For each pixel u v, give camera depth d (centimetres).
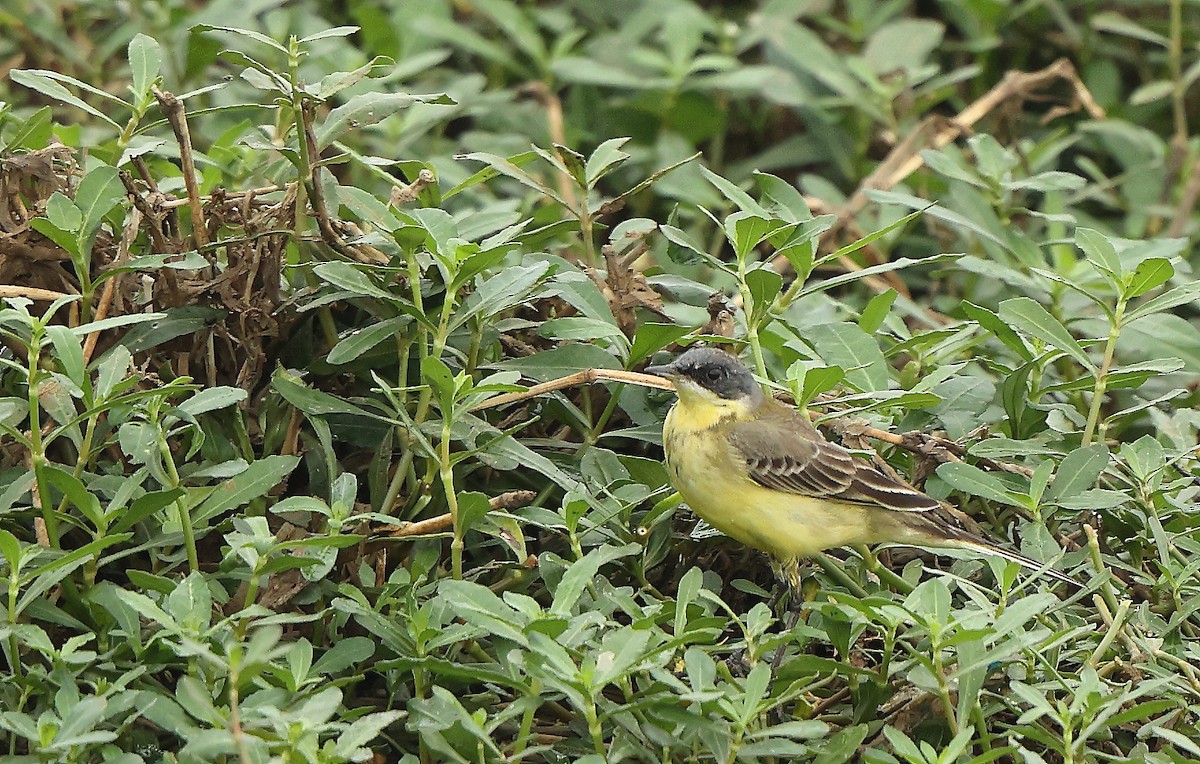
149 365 1123
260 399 1127
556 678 848
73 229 1041
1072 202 1791
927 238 1753
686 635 850
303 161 1106
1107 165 1970
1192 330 1332
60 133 1343
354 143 1686
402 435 1080
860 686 1009
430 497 1079
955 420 1246
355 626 1041
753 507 1110
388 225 1109
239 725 796
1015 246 1477
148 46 1176
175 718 830
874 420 1232
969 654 926
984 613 943
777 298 1270
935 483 1192
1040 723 1010
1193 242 1759
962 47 1936
